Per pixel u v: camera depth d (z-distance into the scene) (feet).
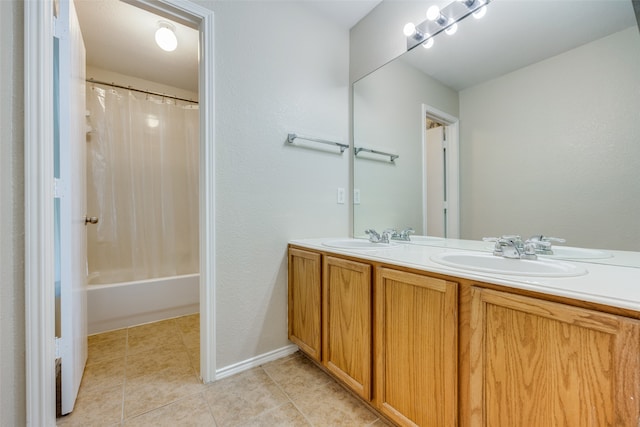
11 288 3.02
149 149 8.56
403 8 5.66
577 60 3.59
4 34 2.95
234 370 5.03
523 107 4.11
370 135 6.49
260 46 5.34
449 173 5.09
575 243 3.62
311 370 5.17
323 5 6.12
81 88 4.85
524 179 4.12
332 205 6.55
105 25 6.19
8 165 3.00
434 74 5.23
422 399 3.19
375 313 3.82
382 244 5.45
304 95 6.03
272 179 5.53
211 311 4.78
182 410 4.05
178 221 8.96
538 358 2.30
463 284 2.83
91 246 7.69
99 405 4.13
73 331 4.03
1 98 2.91
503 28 4.31
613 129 3.32
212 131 4.75
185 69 8.11
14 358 3.04
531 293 2.36
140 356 5.65
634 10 3.17
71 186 3.93
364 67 6.55
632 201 3.20
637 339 1.82
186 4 4.47
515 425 2.43
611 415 1.93
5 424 2.94
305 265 5.22
